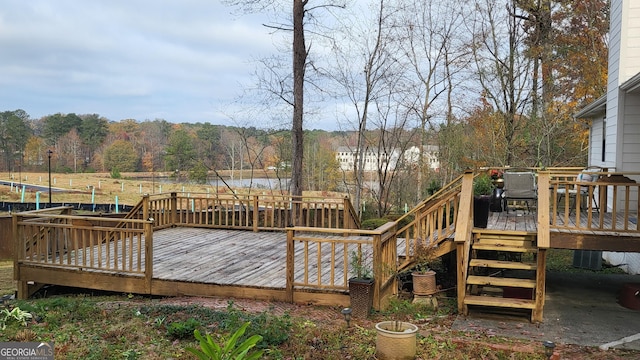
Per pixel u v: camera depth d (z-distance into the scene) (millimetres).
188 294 6926
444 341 5051
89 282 7402
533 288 6227
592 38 20141
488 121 20266
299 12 13664
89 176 47000
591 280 8461
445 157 21391
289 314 5781
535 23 19688
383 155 20062
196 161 25984
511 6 19641
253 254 8766
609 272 9453
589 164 14258
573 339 5262
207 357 3412
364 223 14672
